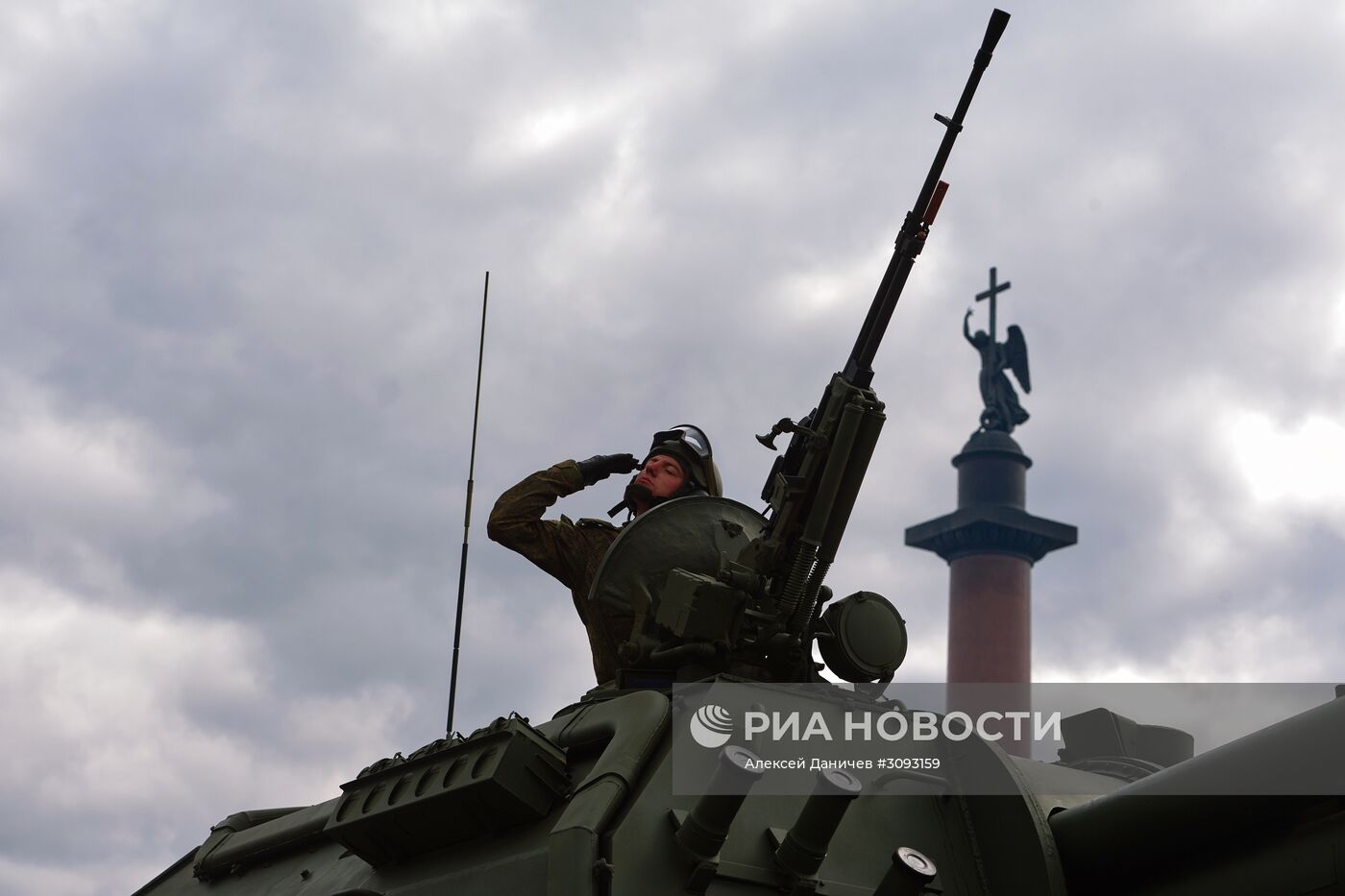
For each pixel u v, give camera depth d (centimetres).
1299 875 759
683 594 913
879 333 955
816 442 929
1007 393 7744
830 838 798
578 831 771
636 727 823
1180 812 796
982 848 876
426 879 874
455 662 1134
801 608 933
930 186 970
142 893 1196
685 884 782
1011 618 7038
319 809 1058
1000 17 960
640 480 1140
